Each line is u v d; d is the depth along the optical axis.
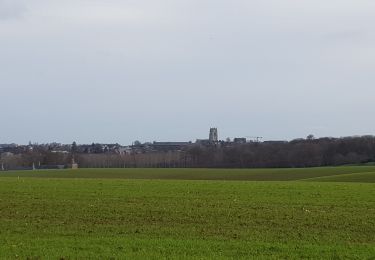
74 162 149.75
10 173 103.62
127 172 104.06
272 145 133.00
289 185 41.94
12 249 16.41
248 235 19.30
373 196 31.66
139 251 16.23
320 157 127.38
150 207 26.17
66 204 27.25
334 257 15.80
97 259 15.29
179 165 145.38
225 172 100.19
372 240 18.59
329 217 23.20
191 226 21.14
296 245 17.41
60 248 16.59
